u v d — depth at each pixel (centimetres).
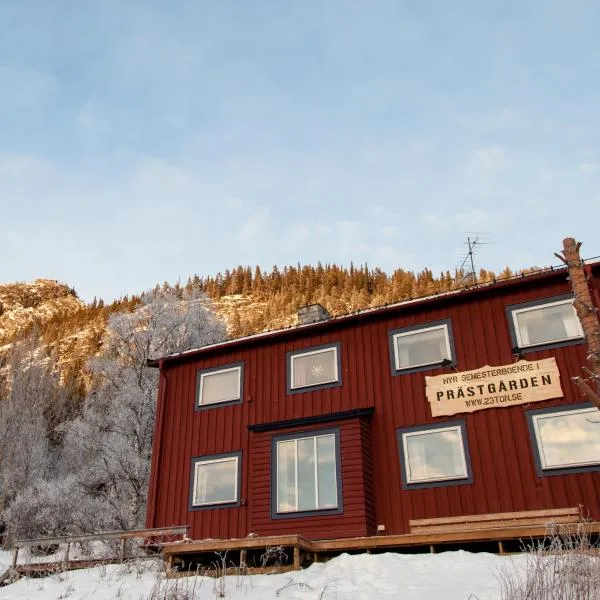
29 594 1365
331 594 1091
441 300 1822
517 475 1555
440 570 1159
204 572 1394
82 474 3344
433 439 1697
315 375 1959
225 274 17412
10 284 19088
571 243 1145
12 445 4200
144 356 3700
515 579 1028
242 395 2059
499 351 1705
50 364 6431
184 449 2083
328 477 1745
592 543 1245
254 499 1828
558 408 1573
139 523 3125
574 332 1628
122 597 1233
